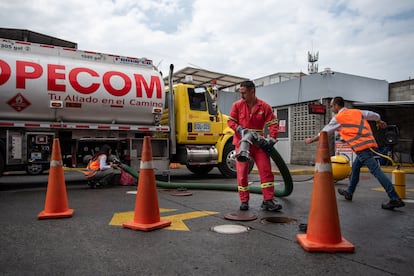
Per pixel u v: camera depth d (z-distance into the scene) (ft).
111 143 28.30
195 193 22.16
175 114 30.78
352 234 12.14
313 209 10.66
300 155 49.57
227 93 57.26
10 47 24.08
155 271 8.73
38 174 37.09
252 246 10.67
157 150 29.04
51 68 24.61
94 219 14.39
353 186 19.19
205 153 31.14
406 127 51.65
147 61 29.04
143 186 12.98
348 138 17.99
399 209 16.75
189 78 32.30
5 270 8.79
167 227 12.98
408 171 41.11
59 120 25.23
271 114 16.25
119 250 10.32
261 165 16.26
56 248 10.53
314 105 44.29
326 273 8.57
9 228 12.91
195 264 9.18
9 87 23.11
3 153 23.90
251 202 18.47
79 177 33.45
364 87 49.21
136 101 27.43
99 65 26.78
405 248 10.56
